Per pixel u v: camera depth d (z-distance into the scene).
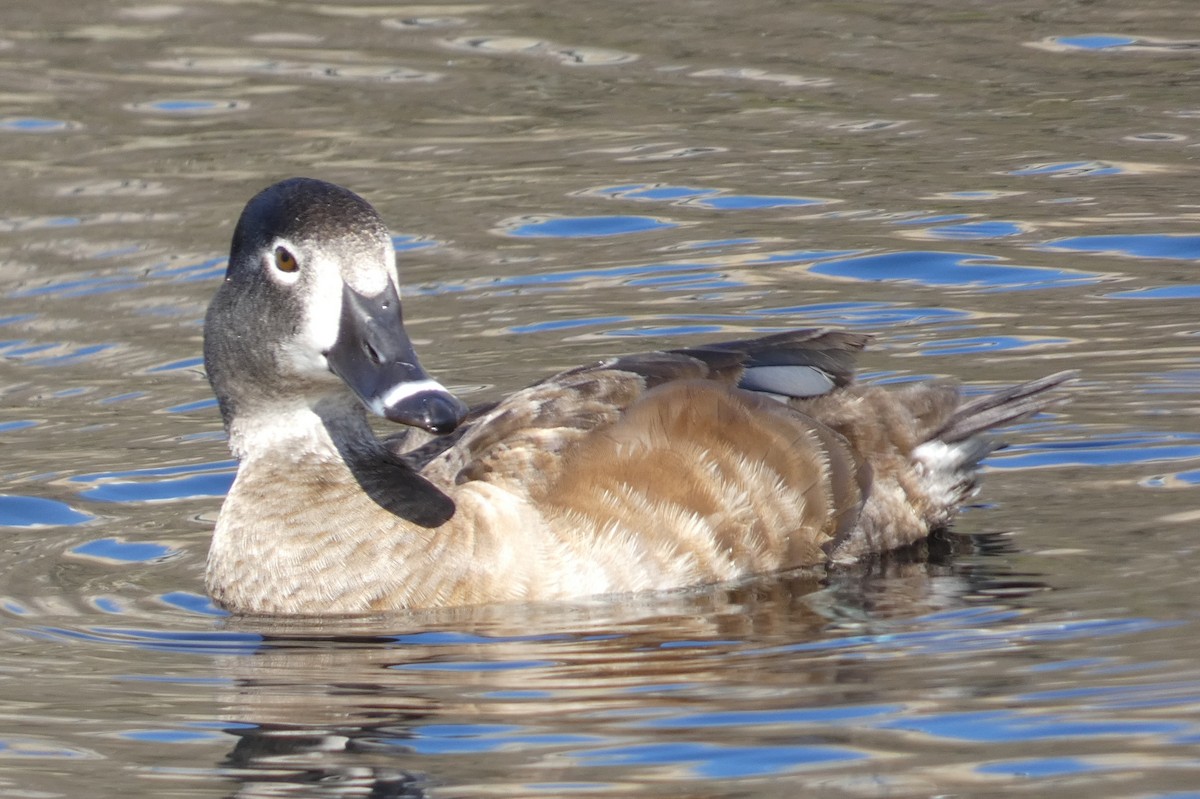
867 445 10.30
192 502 11.48
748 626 9.07
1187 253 14.63
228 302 10.04
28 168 18.28
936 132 18.08
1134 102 18.58
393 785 7.36
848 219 15.95
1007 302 13.91
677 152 17.98
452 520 9.66
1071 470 10.99
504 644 8.98
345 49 21.61
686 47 21.14
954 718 7.65
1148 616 8.71
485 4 23.12
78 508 11.41
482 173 17.66
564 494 9.66
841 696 7.99
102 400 13.33
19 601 9.96
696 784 7.16
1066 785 6.96
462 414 9.04
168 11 23.22
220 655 9.09
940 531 10.45
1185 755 7.15
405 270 15.44
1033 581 9.41
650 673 8.46
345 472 9.95
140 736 8.05
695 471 9.66
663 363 10.16
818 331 10.48
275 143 18.73
